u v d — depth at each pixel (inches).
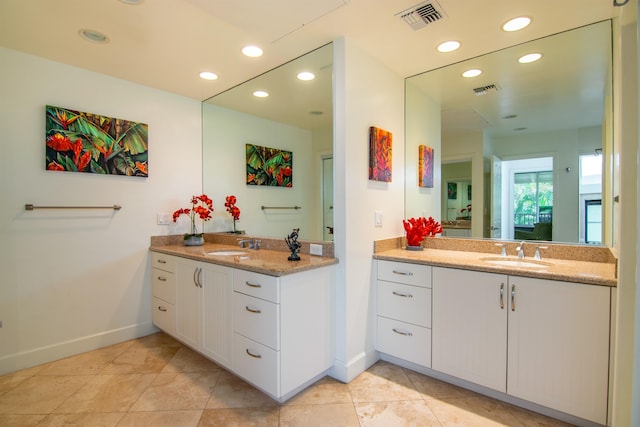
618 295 55.7
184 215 127.4
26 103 91.6
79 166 100.6
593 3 68.8
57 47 88.0
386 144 97.8
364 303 91.0
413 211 109.3
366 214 92.1
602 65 77.7
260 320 75.9
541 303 67.7
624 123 54.0
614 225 76.4
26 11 71.2
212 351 90.6
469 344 77.6
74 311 101.3
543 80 88.0
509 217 94.4
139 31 79.9
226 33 80.7
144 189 116.3
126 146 110.5
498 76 94.7
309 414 71.6
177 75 106.6
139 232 115.3
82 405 75.4
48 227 96.2
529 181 91.1
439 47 88.0
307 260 84.9
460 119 100.8
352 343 86.8
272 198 111.5
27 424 68.7
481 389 78.7
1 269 88.6
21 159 91.0
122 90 110.2
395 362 94.3
